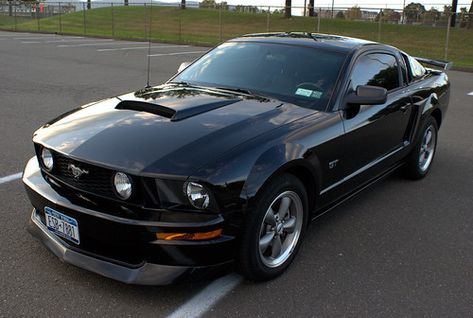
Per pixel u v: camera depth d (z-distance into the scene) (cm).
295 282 320
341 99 375
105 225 275
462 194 494
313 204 351
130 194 269
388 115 430
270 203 299
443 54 2244
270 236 312
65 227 296
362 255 361
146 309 284
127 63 1495
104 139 293
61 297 291
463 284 327
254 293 305
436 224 421
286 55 413
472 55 2217
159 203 267
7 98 887
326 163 346
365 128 391
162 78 1184
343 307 296
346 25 3194
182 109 326
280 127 321
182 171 266
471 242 390
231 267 290
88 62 1498
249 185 280
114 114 329
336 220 421
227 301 296
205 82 411
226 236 278
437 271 343
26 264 324
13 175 490
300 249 365
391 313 291
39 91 966
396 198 477
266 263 312
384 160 443
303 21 3469
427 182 528
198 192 265
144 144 284
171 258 271
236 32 3209
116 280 293
